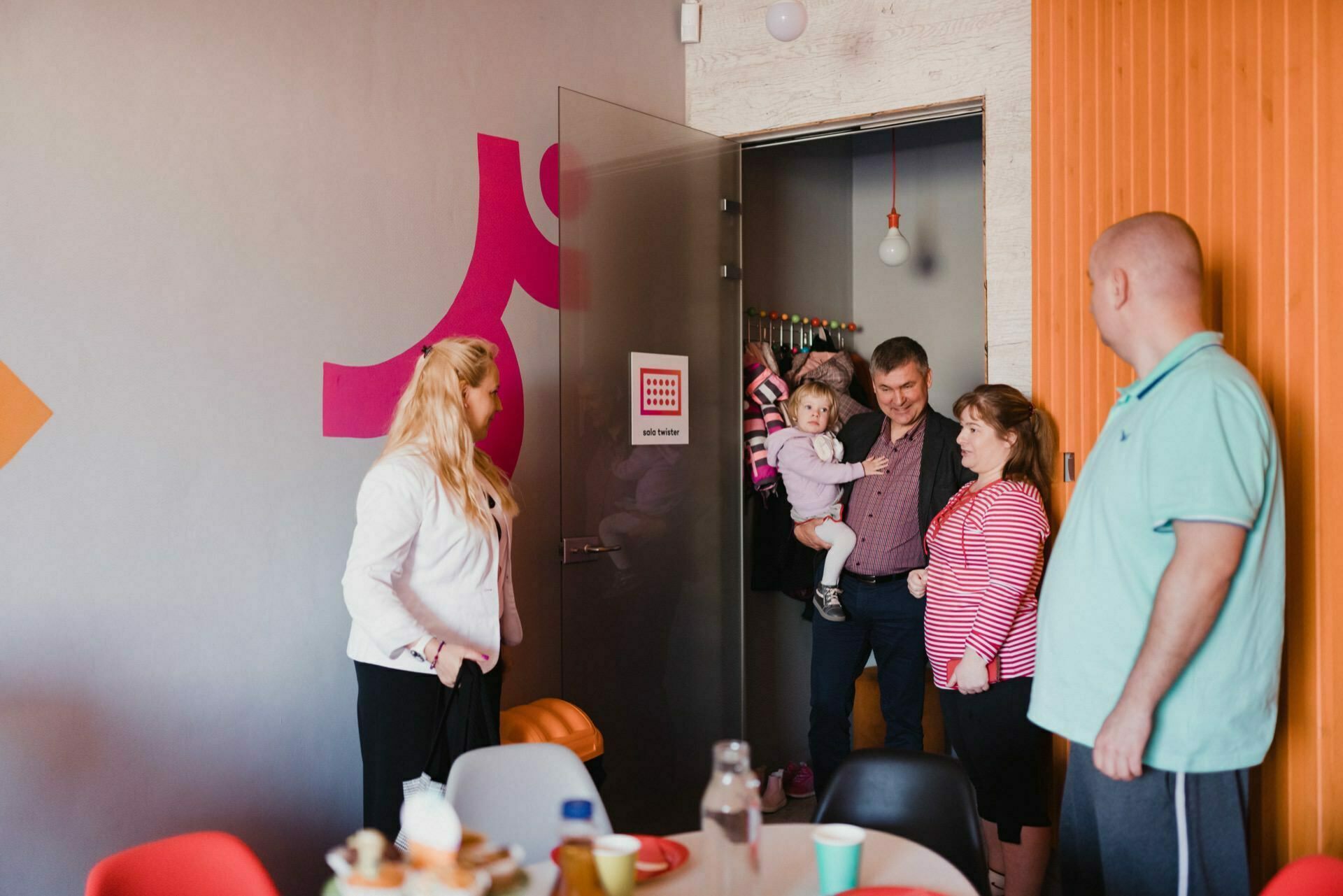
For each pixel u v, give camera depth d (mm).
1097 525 1901
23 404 2211
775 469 4117
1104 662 1871
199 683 2504
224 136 2555
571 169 3383
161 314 2434
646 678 3629
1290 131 2098
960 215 5168
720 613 3939
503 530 2680
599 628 3459
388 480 2428
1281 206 2117
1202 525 1692
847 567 3693
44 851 2240
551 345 3477
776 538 4309
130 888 1532
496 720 2473
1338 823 1991
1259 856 2213
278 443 2670
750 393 4219
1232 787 1840
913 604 3557
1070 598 1935
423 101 3053
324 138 2781
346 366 2830
